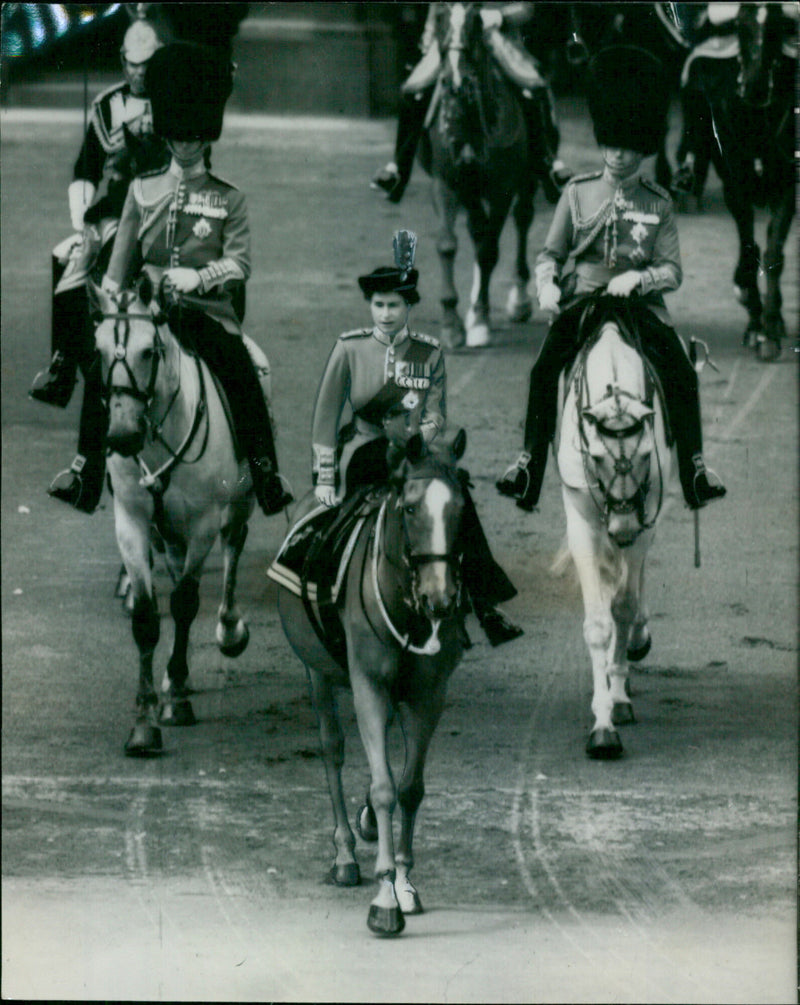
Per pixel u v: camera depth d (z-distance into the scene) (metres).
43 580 16.02
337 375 9.98
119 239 12.41
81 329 13.32
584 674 13.87
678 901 10.19
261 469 12.13
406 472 8.63
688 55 23.06
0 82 16.36
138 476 11.73
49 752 12.32
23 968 9.35
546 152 21.97
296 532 9.84
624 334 11.86
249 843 10.95
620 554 11.90
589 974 9.28
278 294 25.48
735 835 11.03
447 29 21.09
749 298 22.55
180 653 12.71
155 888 10.36
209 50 12.09
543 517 17.39
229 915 9.98
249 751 12.38
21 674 13.76
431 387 10.06
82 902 10.12
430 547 8.47
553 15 23.06
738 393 21.09
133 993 9.08
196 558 12.20
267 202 31.47
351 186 33.09
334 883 10.35
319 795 11.70
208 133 12.12
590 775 11.93
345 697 13.38
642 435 11.27
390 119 39.69
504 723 12.87
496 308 24.98
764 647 14.41
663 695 13.41
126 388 11.16
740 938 9.70
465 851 10.82
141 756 12.25
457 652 9.18
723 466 18.78
